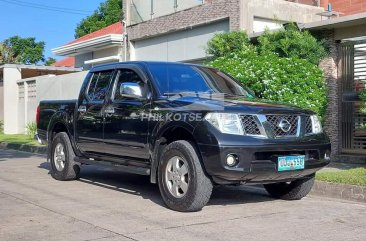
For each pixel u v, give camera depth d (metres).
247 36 13.34
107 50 23.20
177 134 6.73
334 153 12.16
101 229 5.62
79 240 5.18
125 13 20.64
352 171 8.79
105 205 6.95
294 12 15.79
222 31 15.81
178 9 17.91
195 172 6.20
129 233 5.45
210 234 5.42
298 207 7.01
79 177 9.65
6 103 24.98
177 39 17.95
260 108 6.36
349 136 12.01
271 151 6.22
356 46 11.93
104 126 7.91
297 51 11.88
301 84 10.99
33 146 16.64
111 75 8.17
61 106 9.35
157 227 5.71
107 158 8.13
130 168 7.42
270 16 15.30
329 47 12.19
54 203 7.07
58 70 26.45
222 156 5.96
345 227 5.82
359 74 11.84
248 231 5.56
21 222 5.96
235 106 6.31
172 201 6.52
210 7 16.06
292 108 6.70
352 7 15.84
